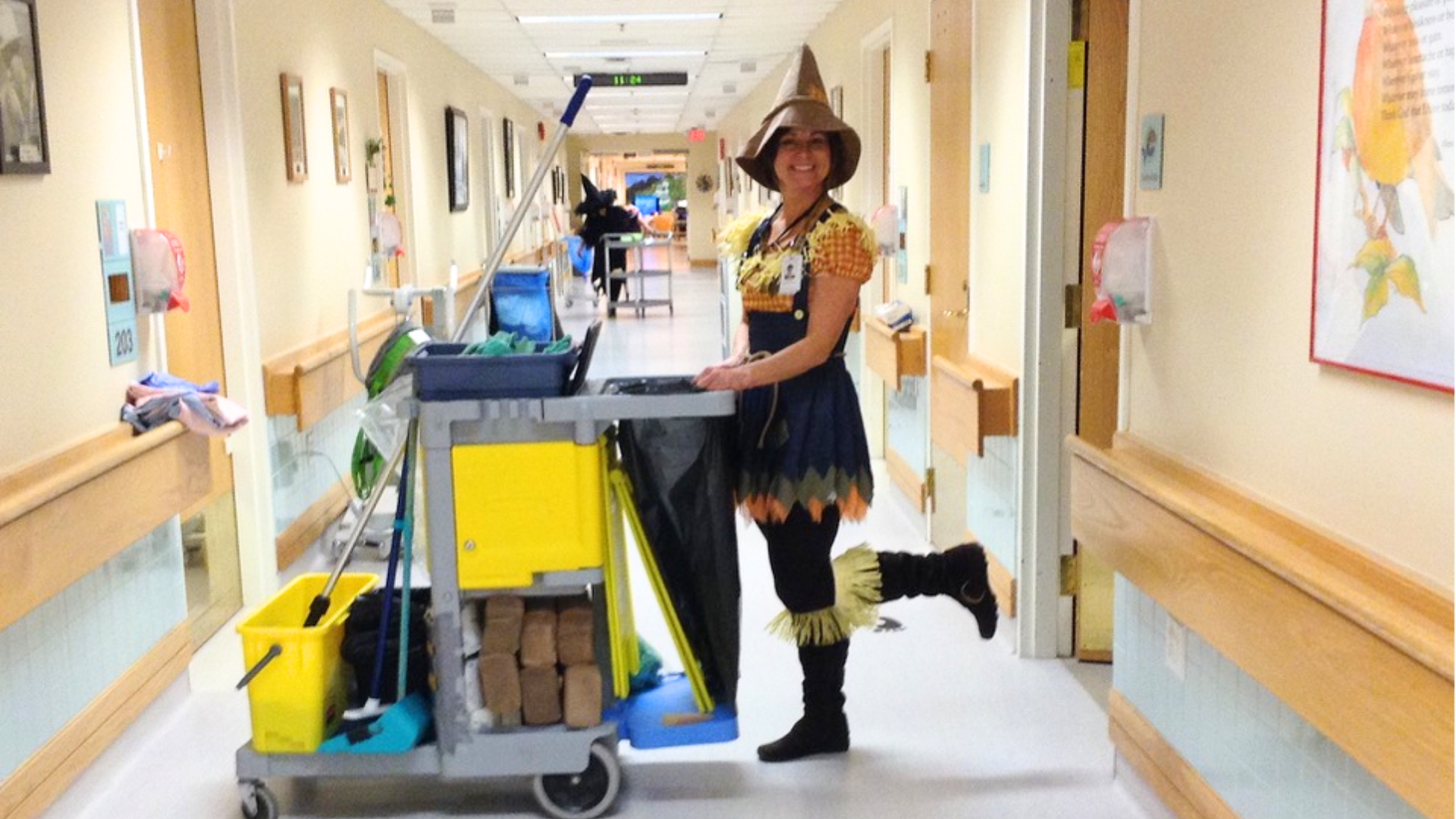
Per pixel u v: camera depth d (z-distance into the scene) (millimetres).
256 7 4781
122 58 3406
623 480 2830
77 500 2807
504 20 7996
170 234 3465
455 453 2688
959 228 4582
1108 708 3410
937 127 4996
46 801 2762
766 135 2908
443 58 9266
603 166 34750
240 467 4582
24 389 2812
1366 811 1907
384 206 7363
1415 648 1588
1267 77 2158
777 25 8477
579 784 2838
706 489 2832
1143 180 2762
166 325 4016
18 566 2541
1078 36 3533
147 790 3051
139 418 3328
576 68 11258
